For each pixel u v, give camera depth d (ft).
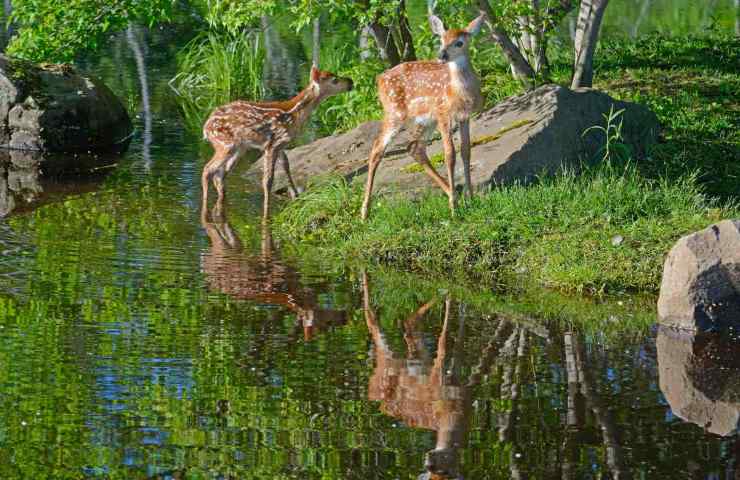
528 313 34.01
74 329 31.22
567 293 36.01
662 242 37.45
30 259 38.04
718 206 43.39
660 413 26.37
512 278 37.45
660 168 47.96
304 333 31.65
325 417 25.89
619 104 49.98
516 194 41.14
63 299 33.81
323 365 29.17
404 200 42.80
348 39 89.20
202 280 36.37
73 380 27.55
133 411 25.90
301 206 45.09
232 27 56.90
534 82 57.82
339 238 41.70
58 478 22.77
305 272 37.78
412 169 46.29
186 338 30.86
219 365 28.89
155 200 47.34
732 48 68.80
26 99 57.82
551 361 29.78
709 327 32.53
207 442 24.47
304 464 23.49
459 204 41.29
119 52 85.61
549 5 56.49
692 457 24.04
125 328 31.45
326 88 47.11
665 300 33.01
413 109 41.29
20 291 34.45
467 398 27.14
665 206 40.52
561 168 45.16
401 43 60.29
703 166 48.65
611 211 39.81
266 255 39.68
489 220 39.91
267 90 73.46
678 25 92.53
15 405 26.02
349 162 50.37
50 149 57.41
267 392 27.22
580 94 48.88
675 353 30.58
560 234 38.65
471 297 35.58
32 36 60.23
